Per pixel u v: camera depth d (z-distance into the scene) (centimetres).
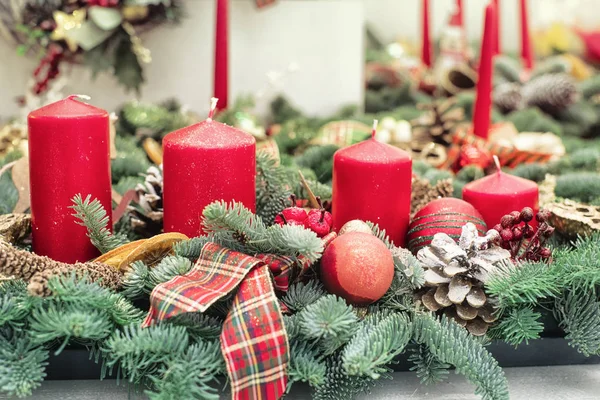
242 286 71
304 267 74
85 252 80
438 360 73
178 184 78
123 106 127
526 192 84
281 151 118
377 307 76
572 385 76
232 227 72
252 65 139
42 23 119
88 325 67
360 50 140
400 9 235
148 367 71
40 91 122
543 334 79
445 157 113
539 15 223
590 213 86
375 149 81
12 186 95
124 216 90
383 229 82
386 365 77
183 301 69
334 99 142
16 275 71
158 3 121
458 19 159
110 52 120
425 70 171
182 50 134
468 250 75
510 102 154
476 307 75
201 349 70
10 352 70
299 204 87
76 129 78
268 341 69
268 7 137
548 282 74
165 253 78
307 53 139
